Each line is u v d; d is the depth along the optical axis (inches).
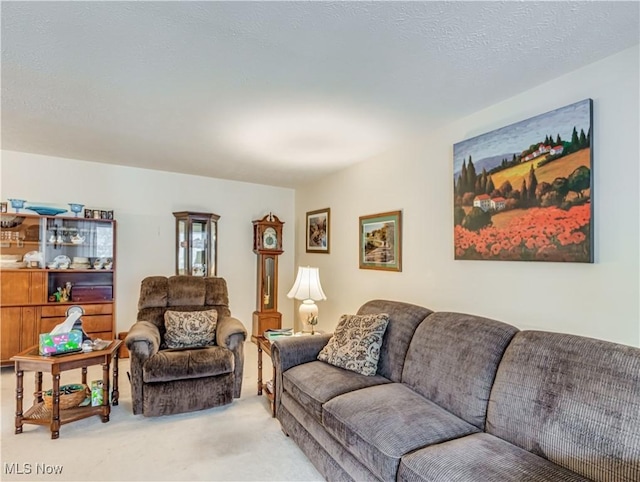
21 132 118.0
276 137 118.0
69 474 77.2
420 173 116.3
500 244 88.4
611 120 69.5
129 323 169.5
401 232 124.3
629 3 54.2
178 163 157.5
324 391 80.7
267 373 144.6
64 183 156.1
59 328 99.4
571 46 66.4
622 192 67.8
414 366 82.7
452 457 53.4
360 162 147.6
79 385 107.5
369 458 61.2
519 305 85.6
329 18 58.1
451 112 96.9
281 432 97.1
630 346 60.6
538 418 56.4
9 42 65.4
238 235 196.5
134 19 58.6
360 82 80.4
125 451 86.5
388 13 56.8
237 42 65.2
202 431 97.0
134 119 104.3
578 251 72.8
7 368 142.3
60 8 55.8
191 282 139.9
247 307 199.3
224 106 94.0
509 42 65.1
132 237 170.4
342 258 160.4
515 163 85.3
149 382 102.6
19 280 140.4
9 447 87.3
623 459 46.6
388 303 105.1
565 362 58.1
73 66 74.4
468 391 68.7
